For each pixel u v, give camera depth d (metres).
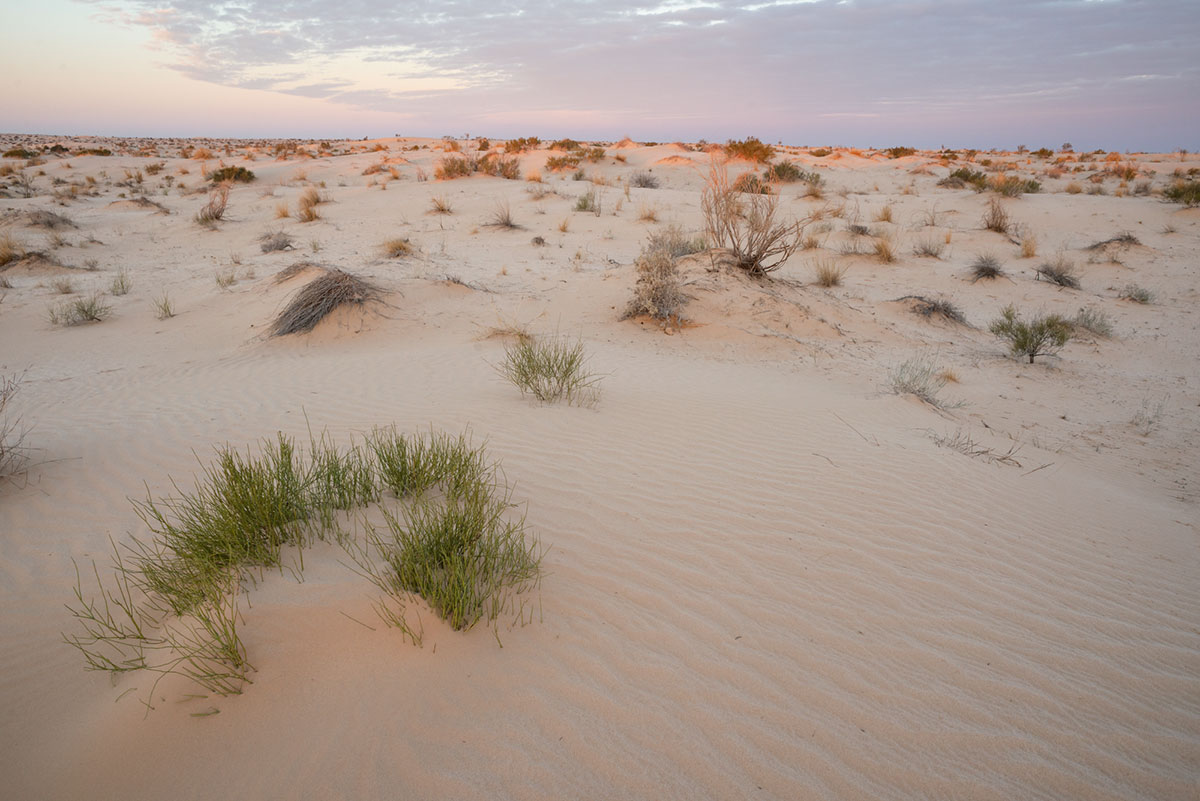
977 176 29.61
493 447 5.61
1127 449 7.59
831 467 5.54
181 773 2.40
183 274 15.76
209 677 2.68
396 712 2.61
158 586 3.36
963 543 4.41
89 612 3.37
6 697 2.84
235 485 3.71
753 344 10.78
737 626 3.34
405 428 6.12
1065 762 2.67
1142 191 27.27
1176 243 18.97
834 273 15.62
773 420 6.79
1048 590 3.94
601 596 3.50
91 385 8.45
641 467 5.31
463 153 45.56
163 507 4.55
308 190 27.72
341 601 3.05
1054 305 14.52
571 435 6.00
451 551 3.43
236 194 29.39
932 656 3.23
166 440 5.94
